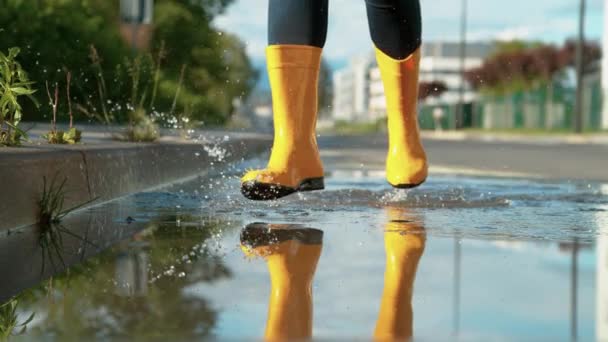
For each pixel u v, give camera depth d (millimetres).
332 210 2715
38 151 2533
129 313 1170
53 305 1229
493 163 7023
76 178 2713
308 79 2727
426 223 2377
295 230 2201
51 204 2412
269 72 2758
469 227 2273
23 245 1937
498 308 1219
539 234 2129
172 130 6422
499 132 30984
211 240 2000
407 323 1122
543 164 7008
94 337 1027
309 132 2764
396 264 1634
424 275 1511
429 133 31438
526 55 52500
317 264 1637
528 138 20859
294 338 1037
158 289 1363
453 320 1144
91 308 1205
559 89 31953
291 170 2711
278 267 1595
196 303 1246
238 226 2283
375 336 1054
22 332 1054
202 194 3299
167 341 1010
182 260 1690
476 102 39250
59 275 1510
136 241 1990
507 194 3416
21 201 2268
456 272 1542
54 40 10547
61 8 11219
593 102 28984
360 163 6363
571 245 1914
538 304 1243
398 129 2973
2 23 10328
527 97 33969
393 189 3463
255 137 8141
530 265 1620
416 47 2875
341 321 1137
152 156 3736
